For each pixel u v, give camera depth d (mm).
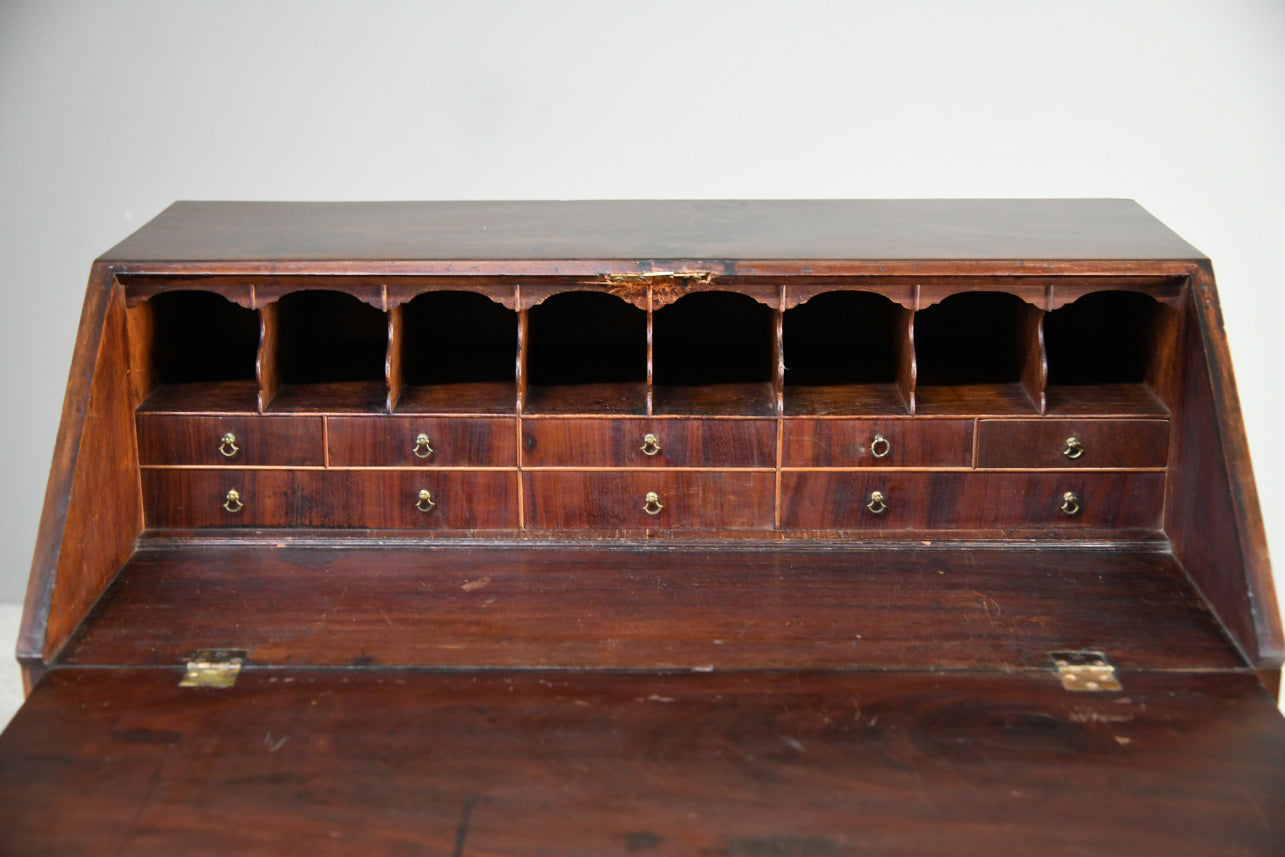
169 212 3180
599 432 2764
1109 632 2504
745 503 2807
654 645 2463
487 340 3131
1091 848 2000
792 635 2492
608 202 3361
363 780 2135
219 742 2215
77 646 2453
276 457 2793
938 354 3025
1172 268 2646
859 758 2178
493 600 2602
